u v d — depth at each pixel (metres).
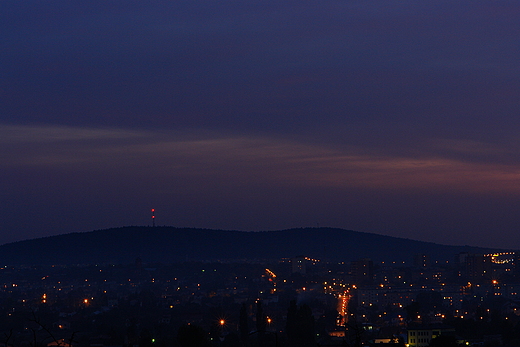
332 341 188.38
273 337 199.12
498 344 186.75
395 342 194.62
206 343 148.50
